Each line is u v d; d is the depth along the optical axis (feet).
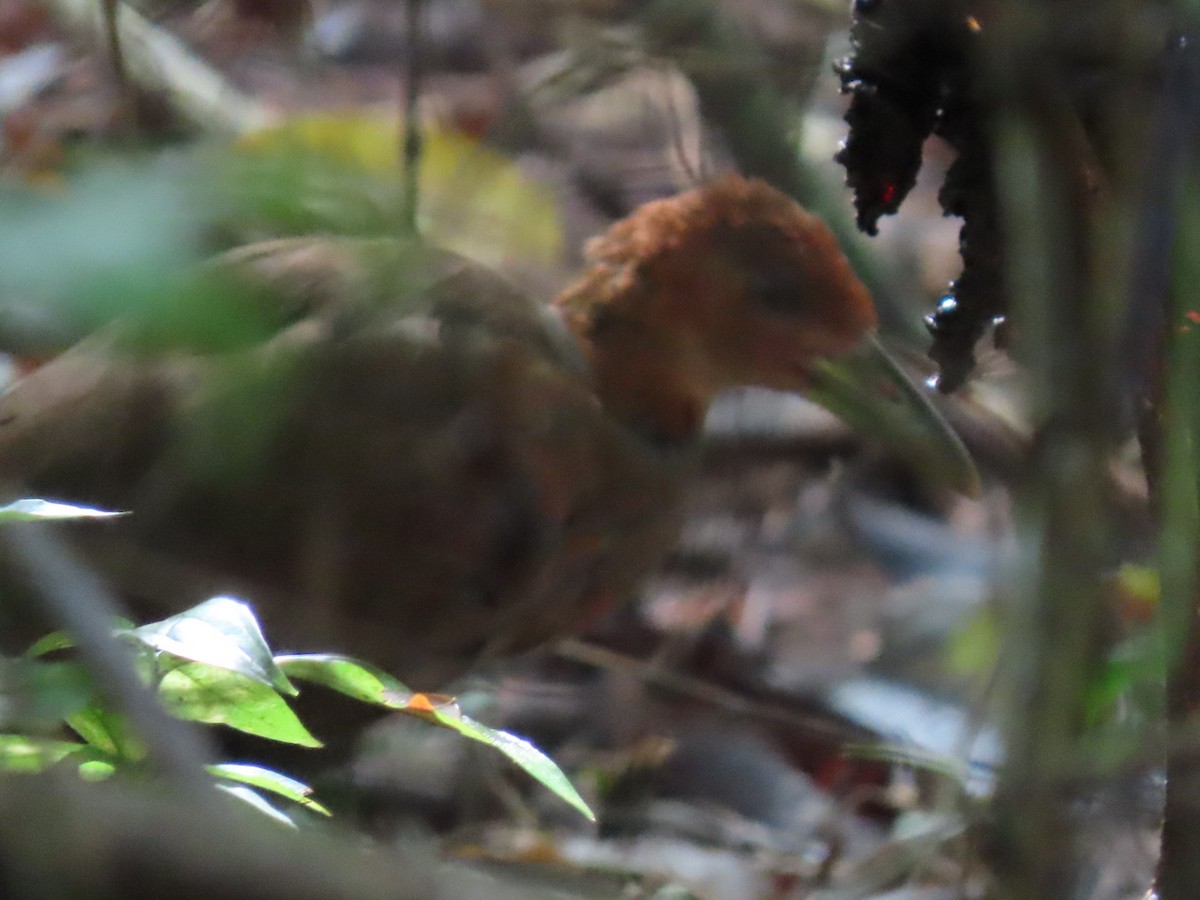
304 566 14.47
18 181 8.99
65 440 14.44
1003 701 14.16
